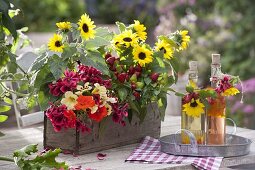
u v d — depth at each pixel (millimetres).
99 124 2428
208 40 6508
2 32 2654
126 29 2631
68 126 2287
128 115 2496
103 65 2379
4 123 3719
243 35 6570
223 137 2396
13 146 2605
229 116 5570
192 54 6379
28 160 2141
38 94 2383
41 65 2387
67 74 2326
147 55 2479
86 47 2449
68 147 2418
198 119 2398
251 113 5551
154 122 2676
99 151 2467
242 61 6535
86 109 2307
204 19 6668
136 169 2162
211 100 2385
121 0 7980
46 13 7289
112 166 2217
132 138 2588
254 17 6562
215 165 2217
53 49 2367
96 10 8234
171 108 4406
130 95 2432
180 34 2686
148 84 2467
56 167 2135
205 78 6352
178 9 6770
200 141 2400
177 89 4438
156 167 2182
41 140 2723
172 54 2664
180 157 2309
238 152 2312
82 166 2230
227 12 6664
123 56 2535
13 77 2734
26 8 7188
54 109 2285
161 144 2402
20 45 3430
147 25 7504
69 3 7445
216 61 2428
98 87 2303
